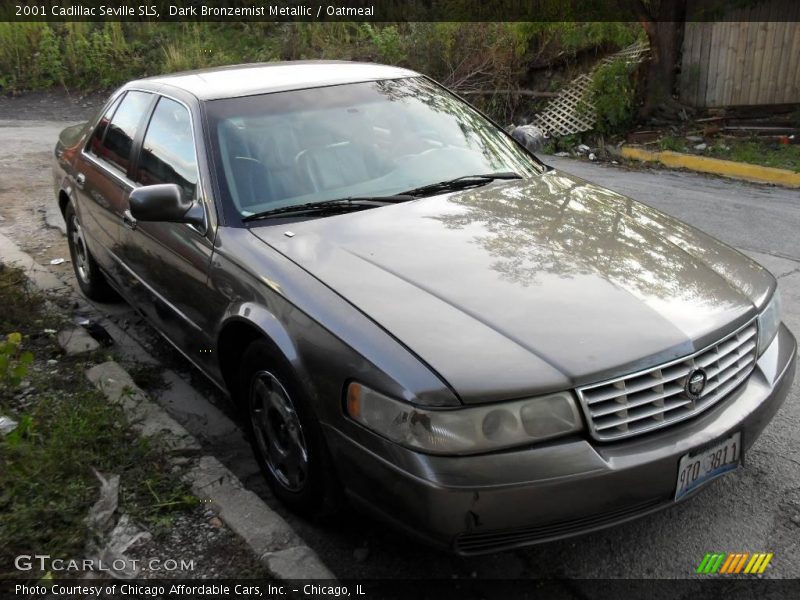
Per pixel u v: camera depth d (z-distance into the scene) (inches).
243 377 123.9
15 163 382.0
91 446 131.0
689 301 107.7
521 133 175.9
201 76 164.6
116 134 181.6
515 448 91.3
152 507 117.4
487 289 106.1
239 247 123.6
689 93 485.7
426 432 90.4
